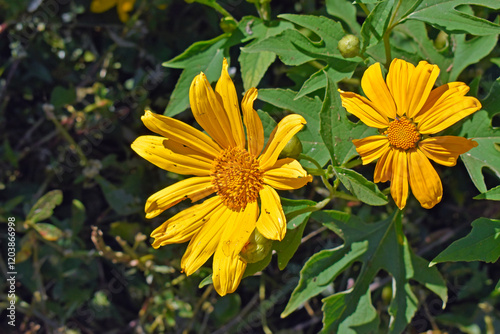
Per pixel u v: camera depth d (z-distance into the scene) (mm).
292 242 2414
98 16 4121
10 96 4230
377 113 2273
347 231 2682
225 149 2416
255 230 2248
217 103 2342
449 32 2381
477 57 2773
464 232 3664
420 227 3789
